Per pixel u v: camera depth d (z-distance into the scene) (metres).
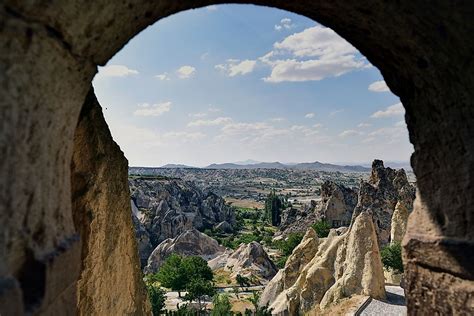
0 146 3.74
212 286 57.28
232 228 124.88
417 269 6.56
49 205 4.83
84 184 8.02
